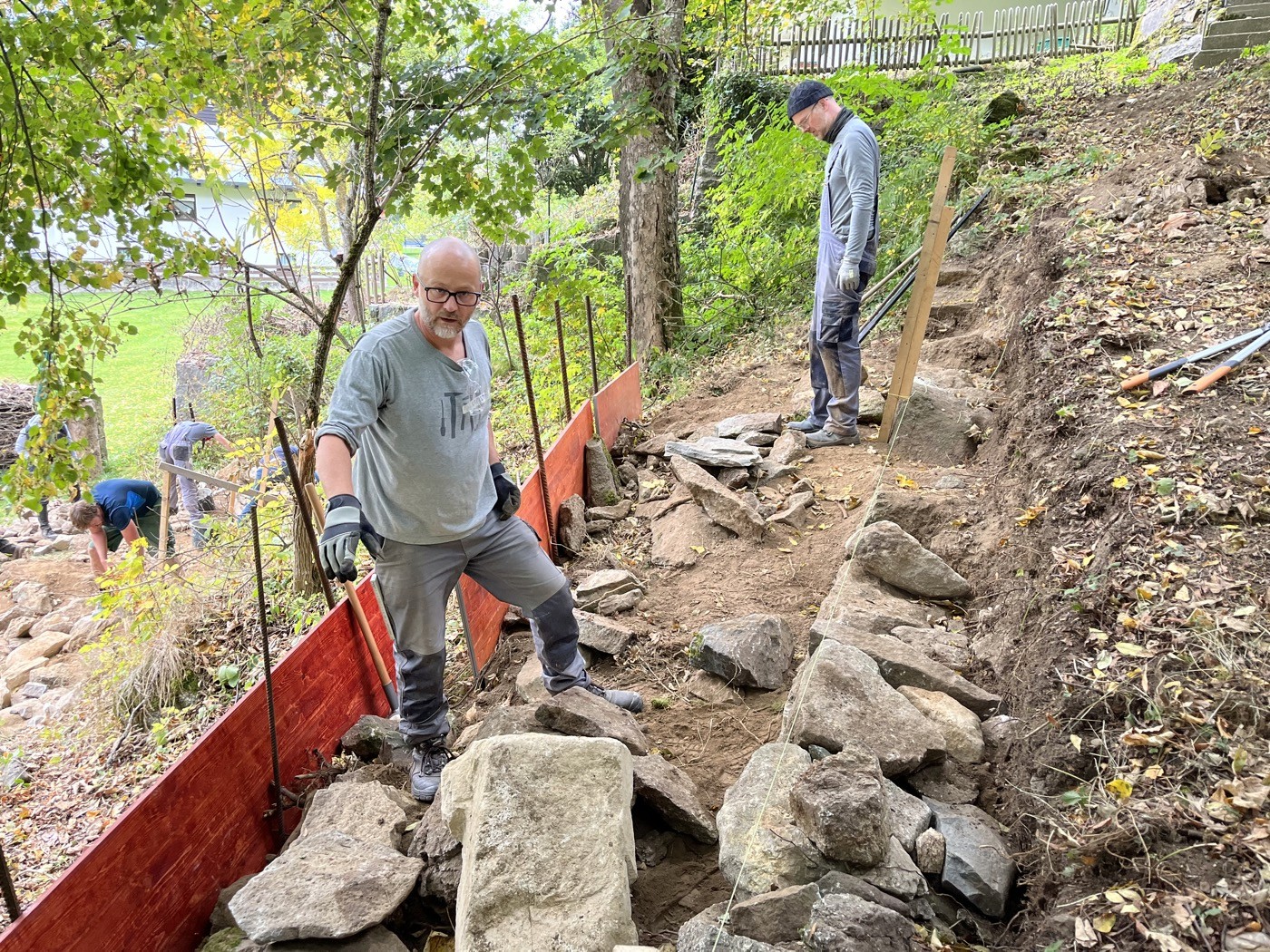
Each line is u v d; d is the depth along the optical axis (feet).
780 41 46.24
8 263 13.92
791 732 9.41
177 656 18.24
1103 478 10.99
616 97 24.39
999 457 14.87
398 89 17.06
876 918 6.72
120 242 16.19
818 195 30.32
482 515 9.64
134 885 7.66
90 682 19.12
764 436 18.54
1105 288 15.66
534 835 7.29
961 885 7.66
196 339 47.83
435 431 8.89
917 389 16.78
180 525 30.55
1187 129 23.82
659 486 17.88
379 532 9.23
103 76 14.97
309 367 37.88
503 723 9.68
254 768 9.50
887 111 30.68
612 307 31.94
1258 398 11.57
